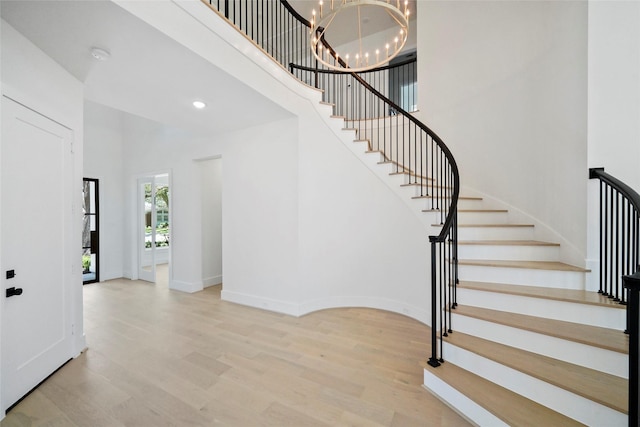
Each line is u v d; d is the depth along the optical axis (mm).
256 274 4137
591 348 1736
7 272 1900
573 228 2705
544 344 1906
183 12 2189
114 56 2312
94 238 5695
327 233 4020
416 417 1848
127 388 2156
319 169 3980
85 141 5547
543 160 3193
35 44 2137
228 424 1787
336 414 1876
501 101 3807
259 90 3014
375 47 6301
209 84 2809
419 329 3273
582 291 2303
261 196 4090
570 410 1571
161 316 3734
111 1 1715
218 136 4551
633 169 2205
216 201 5484
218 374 2350
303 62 6652
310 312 3863
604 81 2291
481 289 2393
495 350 1989
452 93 4348
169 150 5262
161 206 5949
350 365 2488
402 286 3752
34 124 2146
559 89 2949
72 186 2586
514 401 1716
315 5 5648
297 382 2238
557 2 3002
